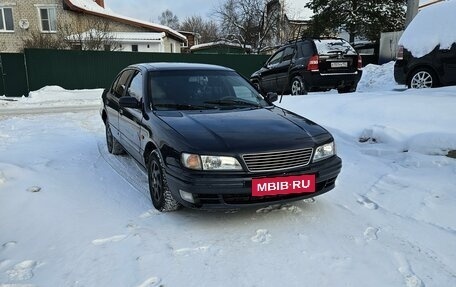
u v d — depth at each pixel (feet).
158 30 103.14
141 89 15.55
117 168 17.43
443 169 15.97
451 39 27.58
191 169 10.95
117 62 63.05
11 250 10.30
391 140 19.06
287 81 36.58
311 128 12.86
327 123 22.99
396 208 12.85
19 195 13.83
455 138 17.37
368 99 24.48
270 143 11.36
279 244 10.56
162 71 16.14
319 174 11.75
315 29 79.87
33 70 58.65
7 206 12.99
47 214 12.39
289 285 8.81
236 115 13.60
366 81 43.60
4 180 15.21
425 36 29.35
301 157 11.57
